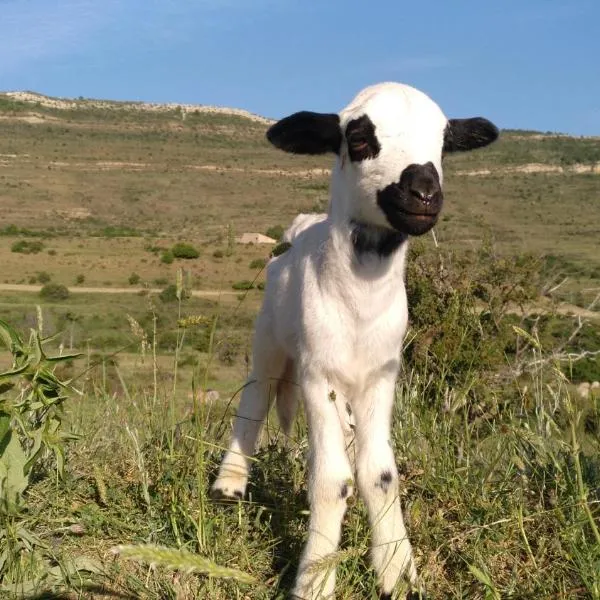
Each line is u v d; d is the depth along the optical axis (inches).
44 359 32.0
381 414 32.6
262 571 32.3
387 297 32.0
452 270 54.9
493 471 37.1
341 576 30.8
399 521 31.0
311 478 30.8
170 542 33.1
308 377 32.4
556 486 34.4
